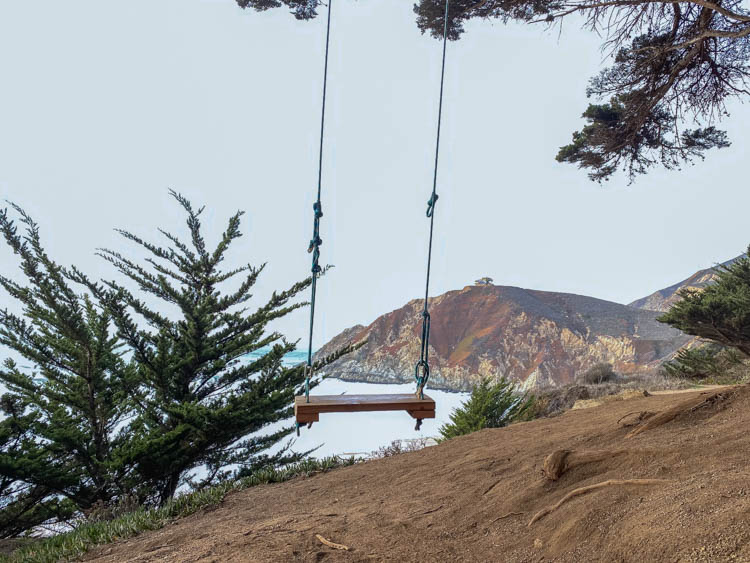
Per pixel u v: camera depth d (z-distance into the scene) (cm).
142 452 1403
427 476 583
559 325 11156
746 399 423
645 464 350
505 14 1023
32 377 1523
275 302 1734
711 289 1647
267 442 1775
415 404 420
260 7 1060
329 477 756
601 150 1221
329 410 405
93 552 593
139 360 1541
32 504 1448
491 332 11538
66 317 1336
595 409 755
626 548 254
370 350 12812
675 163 1237
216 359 1691
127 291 1545
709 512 243
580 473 381
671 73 1056
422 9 1052
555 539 306
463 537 371
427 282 480
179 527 627
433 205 509
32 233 1337
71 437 1391
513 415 1376
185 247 1767
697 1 864
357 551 388
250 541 453
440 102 541
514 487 424
